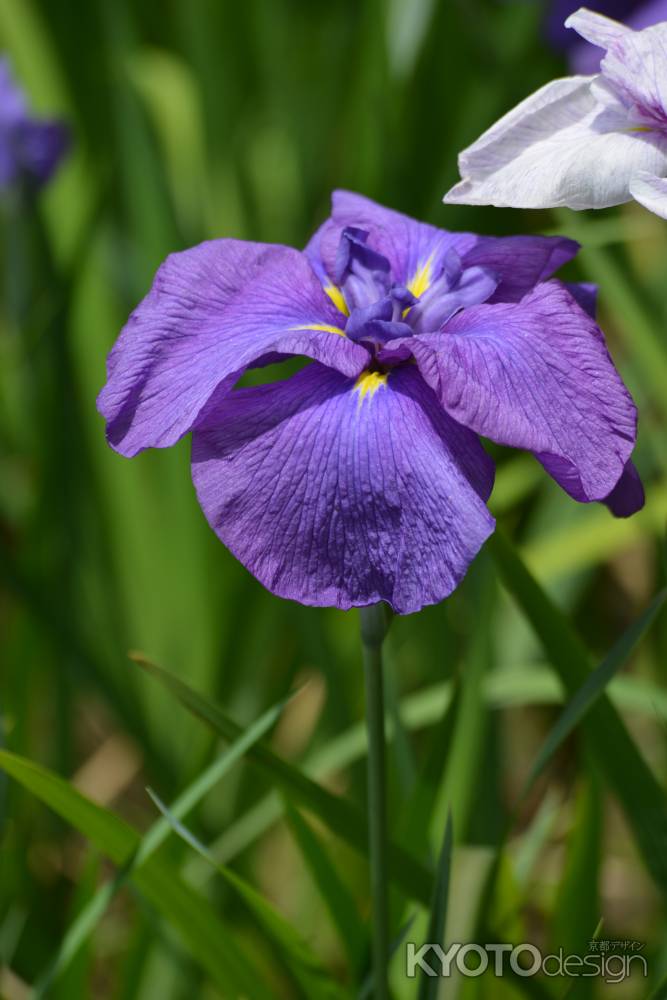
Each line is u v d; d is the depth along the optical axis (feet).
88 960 3.61
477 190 3.00
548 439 2.90
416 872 3.31
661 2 5.01
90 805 3.20
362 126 5.14
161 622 4.88
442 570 2.89
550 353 2.95
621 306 4.01
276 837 4.84
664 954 3.55
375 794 3.12
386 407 2.96
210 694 4.64
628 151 2.97
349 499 2.91
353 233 3.15
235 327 3.03
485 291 3.09
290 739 5.08
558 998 3.44
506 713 5.11
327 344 2.97
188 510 4.72
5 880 3.73
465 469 2.93
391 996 3.45
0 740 3.47
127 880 3.31
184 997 3.87
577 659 3.36
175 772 4.55
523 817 4.82
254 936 3.94
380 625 3.05
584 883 3.55
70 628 4.40
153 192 4.91
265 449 2.95
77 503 4.65
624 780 3.36
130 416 2.99
